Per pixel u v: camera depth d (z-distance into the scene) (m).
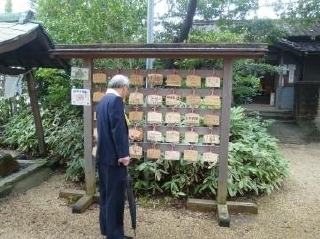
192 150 3.74
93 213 3.62
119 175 2.73
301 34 10.57
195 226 3.37
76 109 6.24
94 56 3.68
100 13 5.72
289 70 11.58
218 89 3.62
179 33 7.19
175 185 4.02
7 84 5.38
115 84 2.79
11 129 6.48
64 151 5.09
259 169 4.41
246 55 3.35
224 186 3.69
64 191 4.03
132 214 2.97
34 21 3.98
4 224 3.29
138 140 3.85
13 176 4.33
